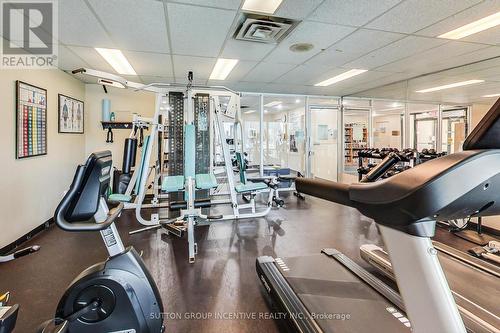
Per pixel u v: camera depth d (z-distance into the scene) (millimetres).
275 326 1814
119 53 3568
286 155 8211
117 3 2318
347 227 3928
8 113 3094
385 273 2357
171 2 2307
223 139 4098
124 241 3355
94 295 1405
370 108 6773
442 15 2531
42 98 3768
